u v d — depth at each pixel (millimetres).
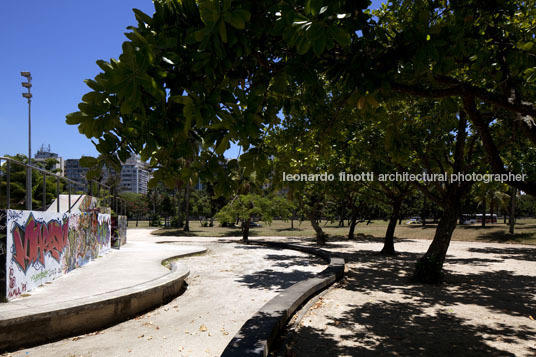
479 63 3580
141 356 5156
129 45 1588
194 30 2064
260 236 38781
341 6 2186
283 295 7473
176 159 2420
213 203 62719
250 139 2635
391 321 6605
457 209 11328
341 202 33219
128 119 2029
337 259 13914
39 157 143375
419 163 12742
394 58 2432
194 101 1930
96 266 12742
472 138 11492
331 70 2465
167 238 35469
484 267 14438
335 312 7238
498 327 6254
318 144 7316
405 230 42438
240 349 3910
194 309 7879
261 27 2188
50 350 5426
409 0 4438
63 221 10750
